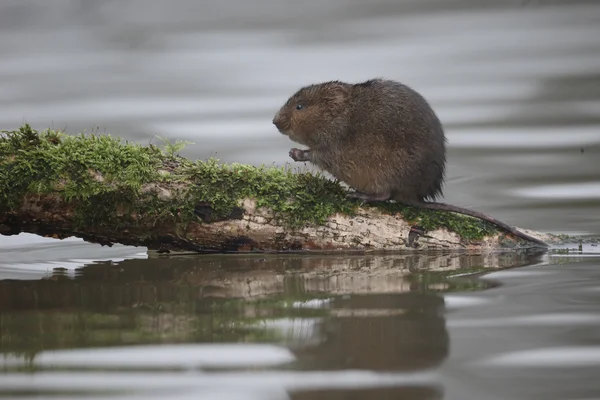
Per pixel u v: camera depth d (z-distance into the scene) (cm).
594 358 815
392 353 835
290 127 1287
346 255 1244
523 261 1222
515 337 873
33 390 749
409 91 1254
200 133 2136
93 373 789
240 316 959
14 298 1056
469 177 1817
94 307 1011
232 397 732
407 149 1216
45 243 1423
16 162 1124
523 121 2233
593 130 2138
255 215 1205
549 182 1762
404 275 1138
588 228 1435
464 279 1112
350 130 1241
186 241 1211
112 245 1331
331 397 733
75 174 1134
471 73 2666
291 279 1123
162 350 850
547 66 2727
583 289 1048
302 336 886
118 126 2184
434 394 736
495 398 730
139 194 1159
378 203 1252
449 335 883
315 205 1220
